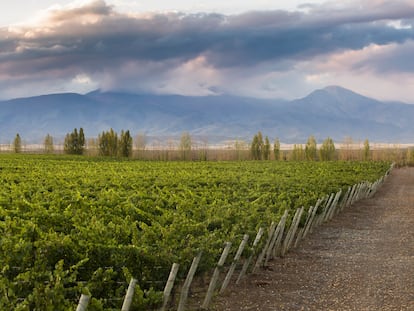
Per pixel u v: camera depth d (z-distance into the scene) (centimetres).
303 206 1861
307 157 11381
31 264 888
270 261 1545
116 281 919
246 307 1095
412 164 12669
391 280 1335
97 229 1078
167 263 966
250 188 2653
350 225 2358
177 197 1872
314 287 1263
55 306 709
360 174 4353
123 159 8331
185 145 11394
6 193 1948
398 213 2859
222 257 1093
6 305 699
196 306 1085
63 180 2745
